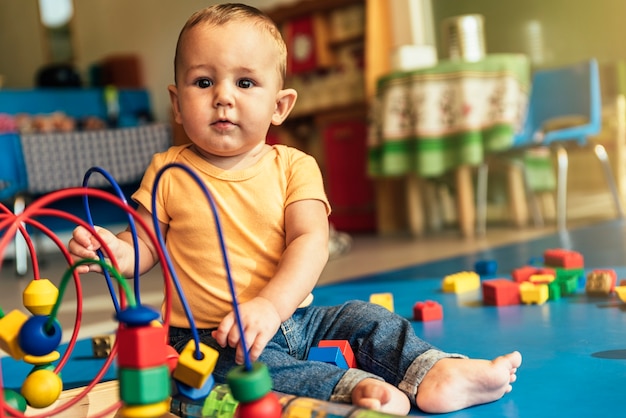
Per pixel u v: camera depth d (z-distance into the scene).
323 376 0.82
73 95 4.85
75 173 3.11
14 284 2.69
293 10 3.93
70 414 0.88
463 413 0.84
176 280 0.70
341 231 3.72
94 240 0.86
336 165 3.73
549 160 3.33
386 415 0.69
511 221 3.28
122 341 0.60
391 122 3.00
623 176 3.38
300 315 0.99
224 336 0.76
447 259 2.29
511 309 1.42
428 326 1.32
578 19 3.64
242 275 0.93
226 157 0.96
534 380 0.94
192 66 0.91
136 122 4.91
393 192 3.50
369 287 1.87
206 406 0.77
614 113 3.37
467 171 2.97
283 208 0.95
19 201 3.04
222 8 0.94
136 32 5.23
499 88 2.86
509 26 3.83
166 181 0.98
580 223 2.98
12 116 4.55
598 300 1.43
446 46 3.24
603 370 0.96
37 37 5.94
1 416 0.64
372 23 3.49
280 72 0.96
